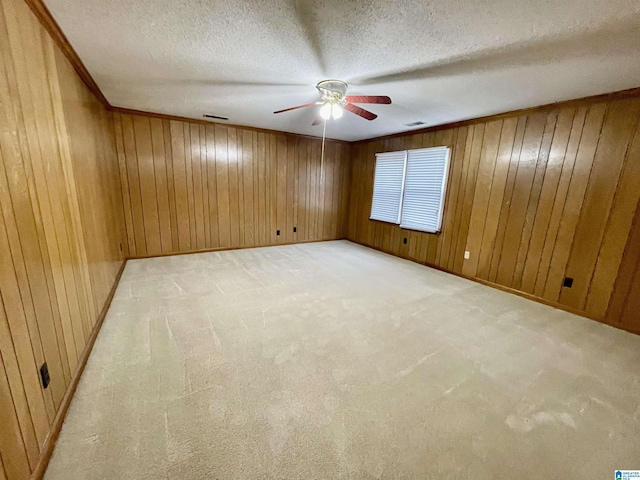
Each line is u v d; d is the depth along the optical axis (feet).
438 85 8.77
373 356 6.91
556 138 10.06
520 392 5.89
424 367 6.57
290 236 19.15
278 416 4.99
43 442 4.05
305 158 18.67
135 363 6.27
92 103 9.30
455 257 13.78
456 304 10.28
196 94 10.43
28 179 4.33
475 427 4.98
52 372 4.58
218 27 5.88
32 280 4.18
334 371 6.28
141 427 4.65
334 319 8.73
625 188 8.68
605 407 5.57
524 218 11.13
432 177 14.64
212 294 10.23
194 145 14.93
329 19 5.50
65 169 6.10
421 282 12.51
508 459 4.42
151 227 14.52
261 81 8.91
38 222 4.55
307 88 9.52
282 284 11.55
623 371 6.73
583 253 9.63
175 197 14.89
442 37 6.02
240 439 4.51
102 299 8.48
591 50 6.30
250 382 5.81
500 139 11.71
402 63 7.32
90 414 4.88
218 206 16.17
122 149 13.25
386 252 17.76
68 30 5.95
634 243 8.59
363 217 19.61
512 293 11.60
